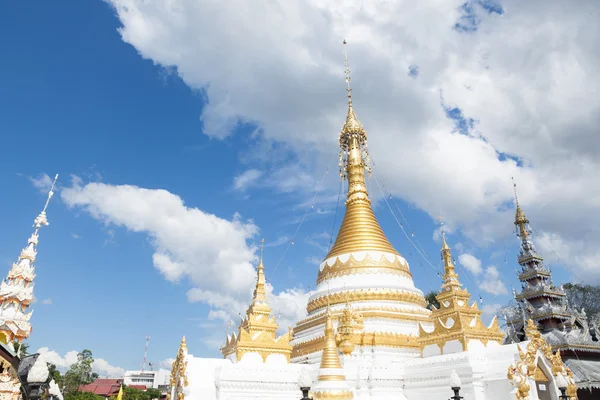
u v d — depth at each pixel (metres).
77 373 91.31
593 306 72.00
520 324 57.38
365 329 37.47
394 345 36.88
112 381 121.69
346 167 52.25
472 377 29.33
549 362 29.20
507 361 29.11
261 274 36.88
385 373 33.47
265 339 33.31
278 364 32.41
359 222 46.59
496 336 33.50
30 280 34.00
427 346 34.88
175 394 30.86
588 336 50.09
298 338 42.91
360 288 40.91
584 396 43.22
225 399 29.59
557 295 57.75
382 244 45.00
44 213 36.47
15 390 23.31
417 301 42.03
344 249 44.69
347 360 33.78
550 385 29.00
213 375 31.00
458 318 33.16
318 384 26.97
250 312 35.09
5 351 23.52
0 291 32.59
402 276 43.12
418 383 32.81
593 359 46.56
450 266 36.84
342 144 53.56
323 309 41.59
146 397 87.19
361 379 32.69
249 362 31.88
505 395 28.09
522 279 60.72
